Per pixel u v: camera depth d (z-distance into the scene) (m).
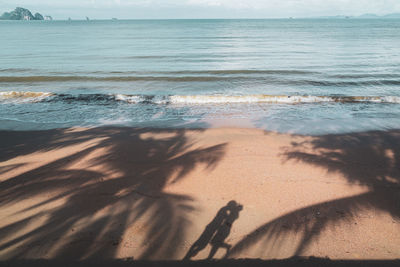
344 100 11.47
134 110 10.51
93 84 14.32
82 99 11.78
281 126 8.62
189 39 43.88
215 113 10.12
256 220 4.06
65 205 4.44
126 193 4.78
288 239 3.68
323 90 13.03
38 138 7.61
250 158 6.17
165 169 5.66
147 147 6.86
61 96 11.93
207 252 3.46
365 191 4.85
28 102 11.36
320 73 16.36
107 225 3.95
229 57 23.64
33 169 5.70
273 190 4.86
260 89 13.30
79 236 3.73
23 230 3.84
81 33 60.91
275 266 3.24
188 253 3.44
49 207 4.38
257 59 22.45
